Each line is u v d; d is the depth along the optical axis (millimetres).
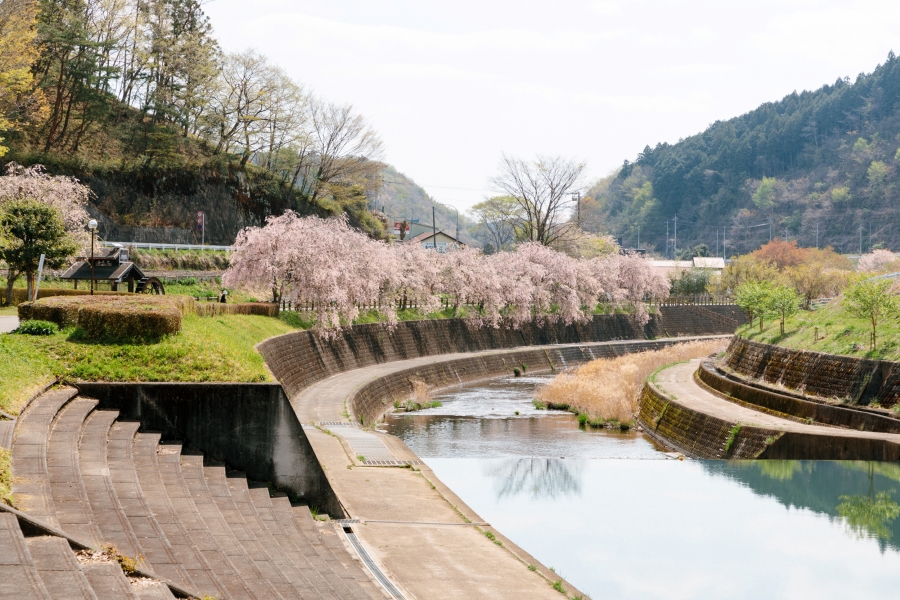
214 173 77250
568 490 24609
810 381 35031
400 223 121312
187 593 9102
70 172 65625
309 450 17328
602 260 98250
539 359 72562
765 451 28938
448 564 14461
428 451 32000
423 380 53562
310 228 52812
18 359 17156
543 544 18875
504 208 117250
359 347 54312
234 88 82750
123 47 76875
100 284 47438
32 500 10344
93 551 9312
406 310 68500
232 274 51125
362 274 55938
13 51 56719
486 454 31391
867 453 26703
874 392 30609
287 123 86250
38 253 37156
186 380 17859
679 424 35438
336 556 14055
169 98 77062
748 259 109938
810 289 86188
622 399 42656
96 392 16938
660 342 92312
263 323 44562
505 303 75938
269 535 13773
